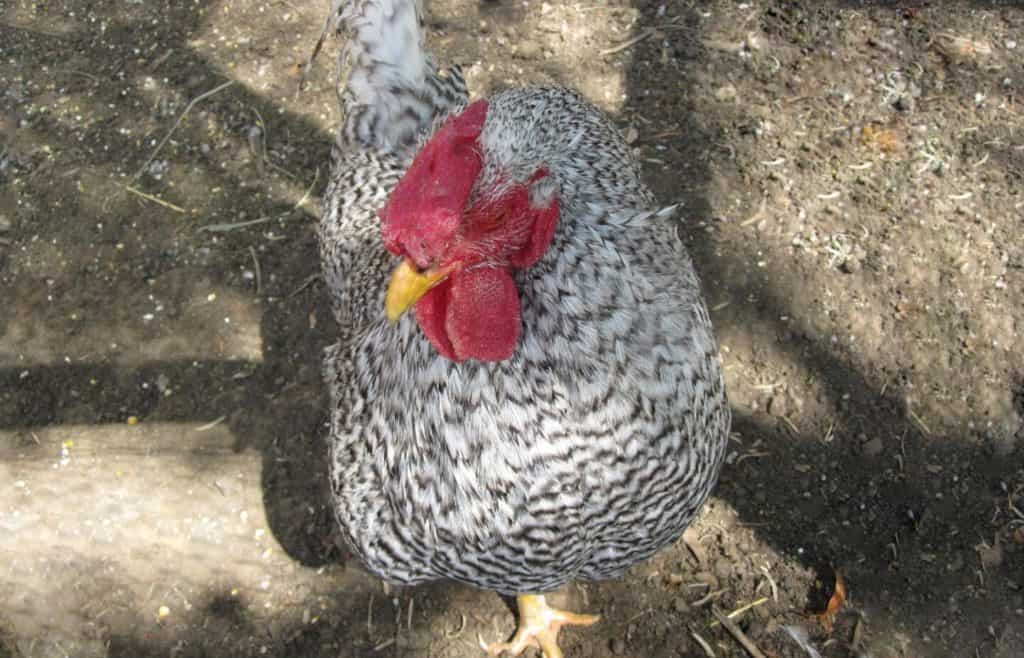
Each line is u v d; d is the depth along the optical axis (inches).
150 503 36.3
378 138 33.9
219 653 34.1
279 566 35.3
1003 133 41.3
